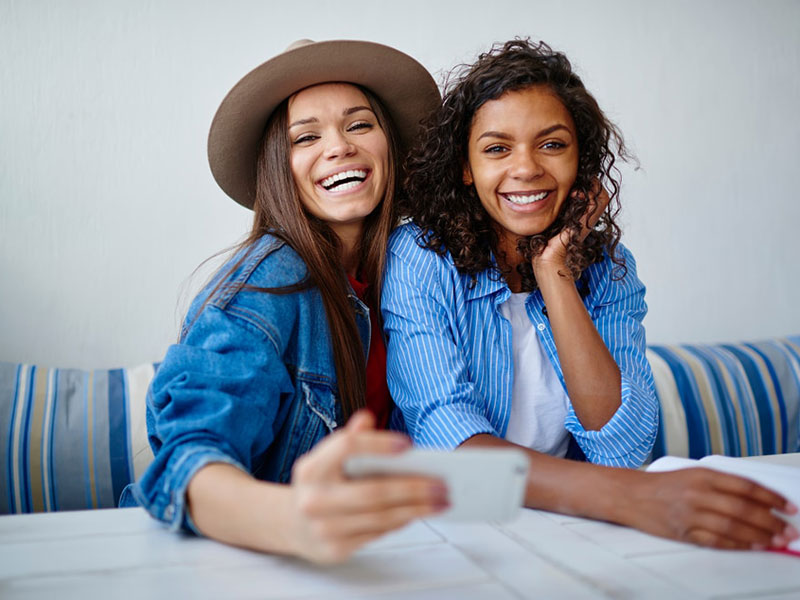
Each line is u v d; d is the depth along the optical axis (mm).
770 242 2258
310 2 1881
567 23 2053
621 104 2100
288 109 1122
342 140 1089
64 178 1727
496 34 1995
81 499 1433
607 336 1141
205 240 1821
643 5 2119
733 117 2211
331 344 993
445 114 1080
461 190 1106
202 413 745
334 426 970
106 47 1753
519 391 1108
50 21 1716
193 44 1811
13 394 1472
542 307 1132
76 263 1735
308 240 1048
